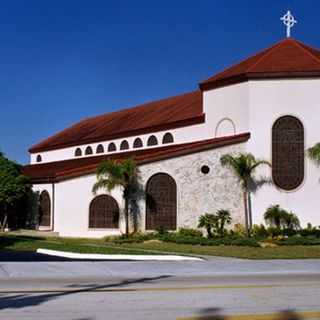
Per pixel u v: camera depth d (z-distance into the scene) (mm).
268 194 39562
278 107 39969
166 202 39719
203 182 39781
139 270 18875
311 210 39406
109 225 40031
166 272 18453
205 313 10953
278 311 11203
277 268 19766
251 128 40094
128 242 34531
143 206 39562
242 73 40469
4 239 36188
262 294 13391
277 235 37344
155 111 54906
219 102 42469
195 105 48875
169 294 13336
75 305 11773
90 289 14203
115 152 53281
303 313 10992
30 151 66875
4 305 11742
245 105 40438
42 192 45531
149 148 48500
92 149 57188
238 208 39594
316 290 14062
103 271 18547
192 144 41125
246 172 38969
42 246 30469
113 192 40094
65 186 41000
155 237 36062
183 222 39500
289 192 39562
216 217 38562
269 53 42562
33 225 46344
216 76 43938
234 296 13062
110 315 10688
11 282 15797
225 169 39875
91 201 40562
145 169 39781
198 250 28609
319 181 39438
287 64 40469
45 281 16062
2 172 46719
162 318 10430
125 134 52125
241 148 40188
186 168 39875
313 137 39594
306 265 20750
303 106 39750
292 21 45312
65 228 40812
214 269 19328
